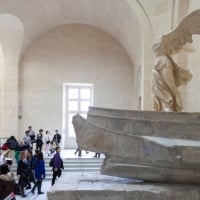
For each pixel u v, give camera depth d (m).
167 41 6.30
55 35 19.83
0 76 18.86
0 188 6.05
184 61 10.41
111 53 19.97
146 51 12.23
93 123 5.02
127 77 19.89
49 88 19.62
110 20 17.33
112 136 4.79
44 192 11.11
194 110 9.77
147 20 12.26
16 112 18.89
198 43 9.52
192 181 4.68
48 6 16.94
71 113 20.27
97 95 19.81
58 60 19.77
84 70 19.83
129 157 4.70
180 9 10.87
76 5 17.31
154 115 4.98
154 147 4.49
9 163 9.72
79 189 4.38
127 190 4.36
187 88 10.35
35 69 19.61
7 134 18.75
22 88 19.47
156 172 4.67
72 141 20.16
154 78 6.51
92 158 15.48
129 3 12.42
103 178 5.18
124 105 19.80
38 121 19.44
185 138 4.79
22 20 16.81
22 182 10.43
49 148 17.34
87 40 19.94
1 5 15.02
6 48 18.38
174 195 4.34
